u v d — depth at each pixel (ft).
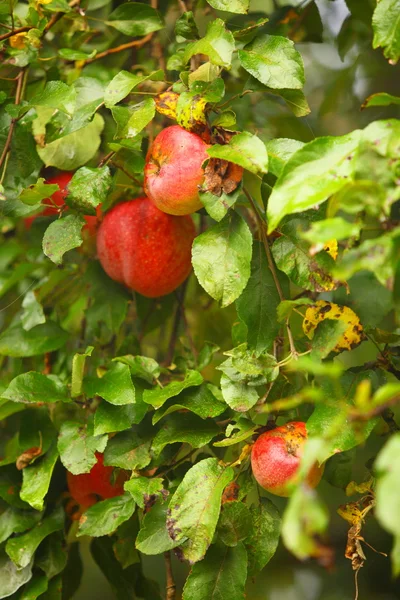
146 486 3.81
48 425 4.12
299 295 4.13
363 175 3.28
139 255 4.15
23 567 4.03
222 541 3.70
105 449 3.94
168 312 4.56
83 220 3.89
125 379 3.92
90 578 5.52
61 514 4.12
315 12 4.52
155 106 3.80
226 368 3.74
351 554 3.76
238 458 3.82
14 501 4.09
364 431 3.56
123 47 4.45
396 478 2.89
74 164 4.20
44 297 4.53
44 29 4.17
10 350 4.31
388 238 3.14
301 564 5.38
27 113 4.07
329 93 4.99
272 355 3.76
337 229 3.10
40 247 4.57
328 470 3.88
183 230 4.19
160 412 3.84
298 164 3.37
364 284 4.05
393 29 3.59
